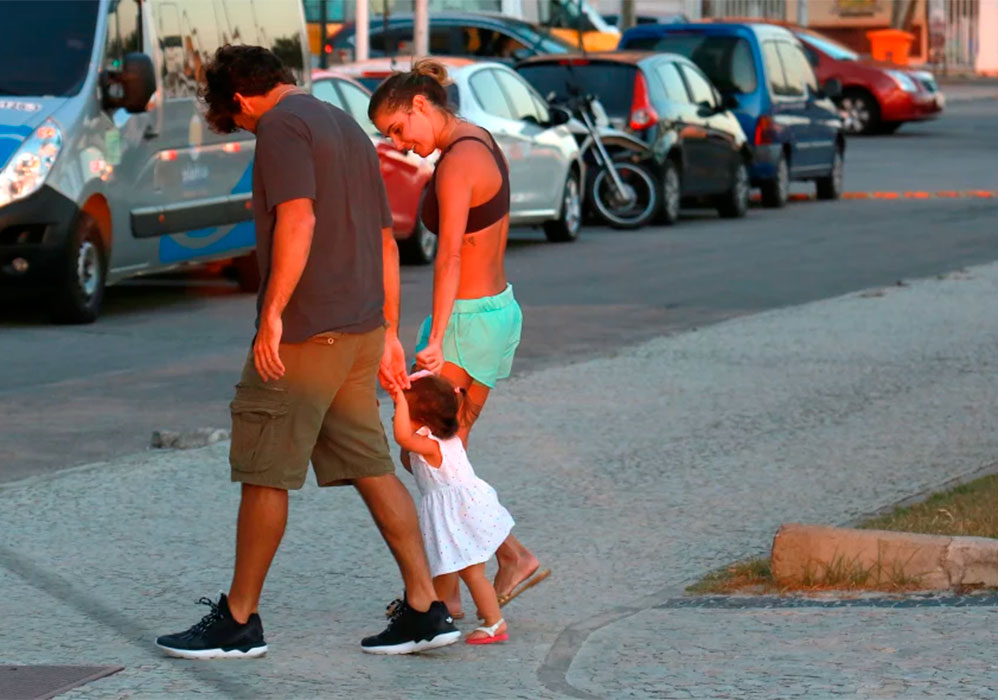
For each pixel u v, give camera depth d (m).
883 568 17.77
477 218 16.98
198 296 42.97
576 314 39.31
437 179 16.84
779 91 67.88
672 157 60.72
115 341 35.31
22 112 36.12
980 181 77.50
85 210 36.97
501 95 52.00
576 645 16.33
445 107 16.97
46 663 15.87
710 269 48.03
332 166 15.60
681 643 16.16
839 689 14.49
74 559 19.53
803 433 26.41
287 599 18.03
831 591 17.78
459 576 16.78
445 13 83.44
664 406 28.59
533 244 54.88
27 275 35.88
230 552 19.89
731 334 36.22
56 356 33.53
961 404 28.58
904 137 103.00
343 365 15.78
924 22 162.50
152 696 14.89
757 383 30.62
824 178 71.88
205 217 40.69
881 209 67.12
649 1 143.38
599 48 93.06
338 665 15.80
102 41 37.62
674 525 21.05
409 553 16.11
